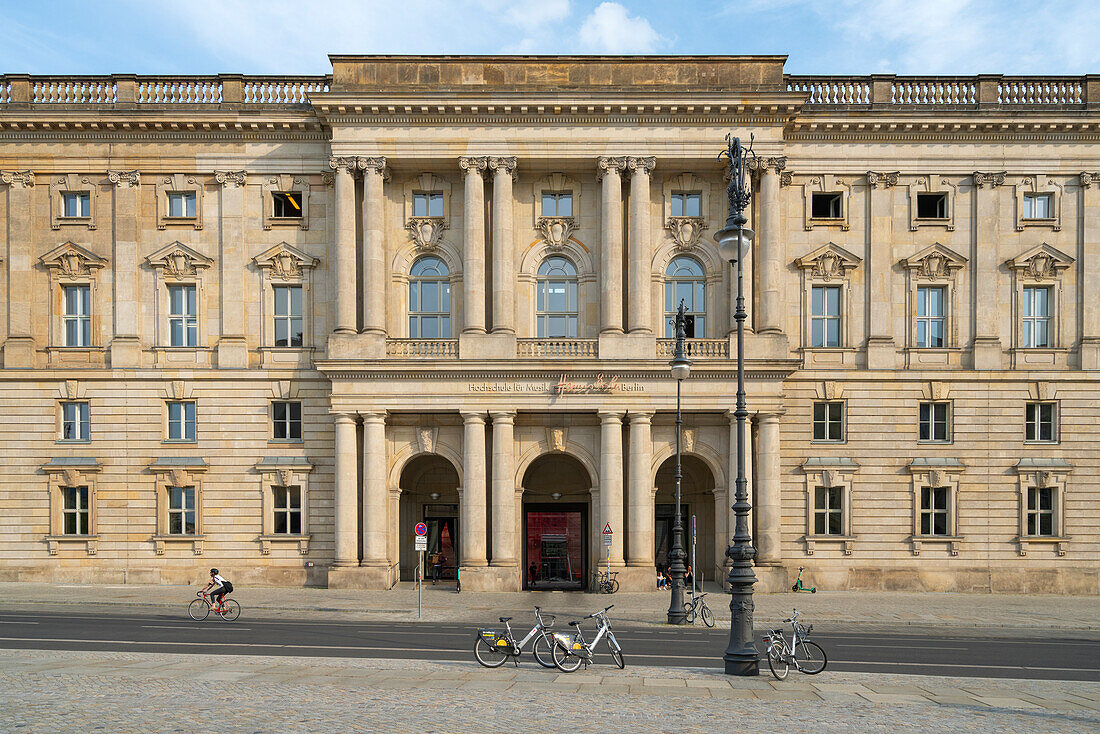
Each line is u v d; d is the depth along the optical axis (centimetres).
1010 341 4238
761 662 2155
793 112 4075
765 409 3991
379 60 4091
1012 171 4253
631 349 4028
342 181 4094
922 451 4200
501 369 3978
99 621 2947
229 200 4262
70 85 4272
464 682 1814
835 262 4247
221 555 4153
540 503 4528
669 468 4550
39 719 1402
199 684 1731
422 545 3212
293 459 4172
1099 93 4241
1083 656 2450
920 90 4269
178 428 4238
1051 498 4197
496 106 4028
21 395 4203
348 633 2716
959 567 4150
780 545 4072
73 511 4197
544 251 4284
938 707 1628
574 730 1384
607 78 4116
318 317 4241
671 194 4284
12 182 4241
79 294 4284
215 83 4275
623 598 3716
